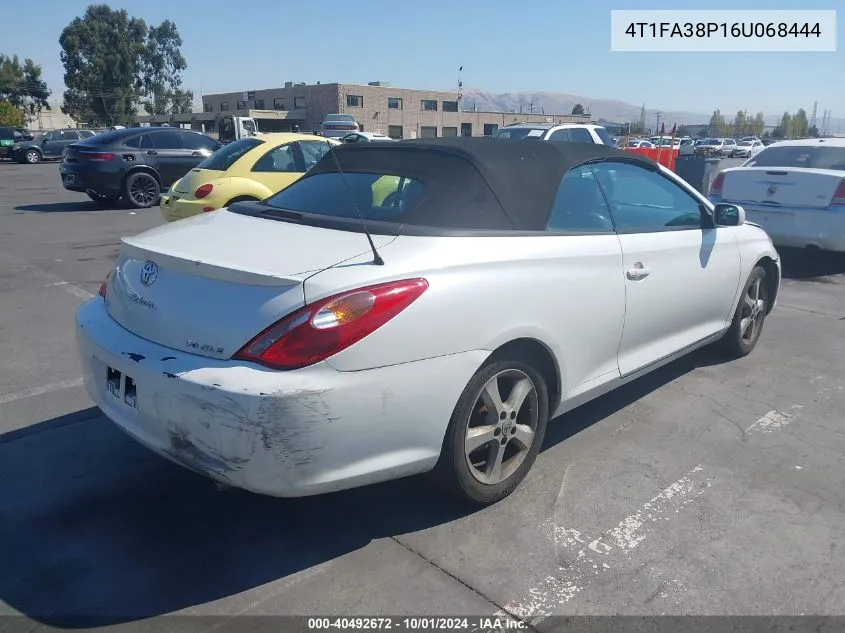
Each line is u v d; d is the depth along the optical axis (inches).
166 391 101.8
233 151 355.6
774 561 114.3
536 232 129.3
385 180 133.4
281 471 98.0
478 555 114.4
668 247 158.9
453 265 112.0
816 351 218.8
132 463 141.0
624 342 149.9
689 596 105.7
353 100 2945.4
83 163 525.7
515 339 119.9
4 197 634.8
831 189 300.0
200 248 115.7
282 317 98.6
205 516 123.8
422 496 131.2
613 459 147.1
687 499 132.3
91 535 117.6
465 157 130.7
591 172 148.3
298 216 130.0
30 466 139.1
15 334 222.2
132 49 3484.3
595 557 114.4
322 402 97.4
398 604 102.9
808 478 141.1
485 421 122.4
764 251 201.2
